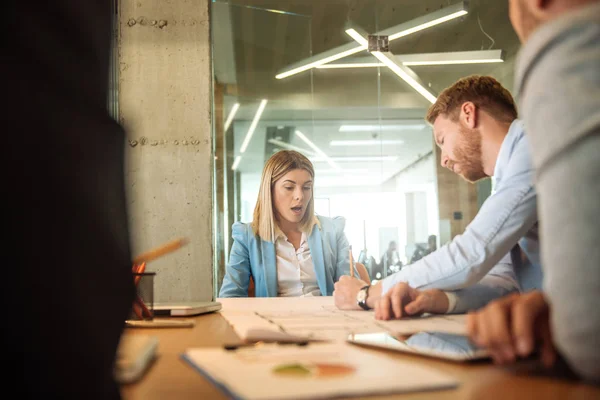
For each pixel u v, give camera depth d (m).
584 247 0.32
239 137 6.22
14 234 0.22
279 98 6.28
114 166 0.31
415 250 7.90
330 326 0.83
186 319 0.98
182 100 2.08
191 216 2.05
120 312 0.27
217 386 0.37
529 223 1.11
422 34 6.43
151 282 0.90
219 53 6.13
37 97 0.25
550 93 0.36
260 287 2.28
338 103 7.61
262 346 0.54
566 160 0.34
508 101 1.55
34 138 0.24
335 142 8.04
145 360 0.44
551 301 0.35
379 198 8.06
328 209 7.96
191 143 2.07
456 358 0.45
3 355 0.21
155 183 2.05
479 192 8.12
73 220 0.25
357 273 2.45
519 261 1.31
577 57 0.35
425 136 8.01
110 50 0.34
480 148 1.57
